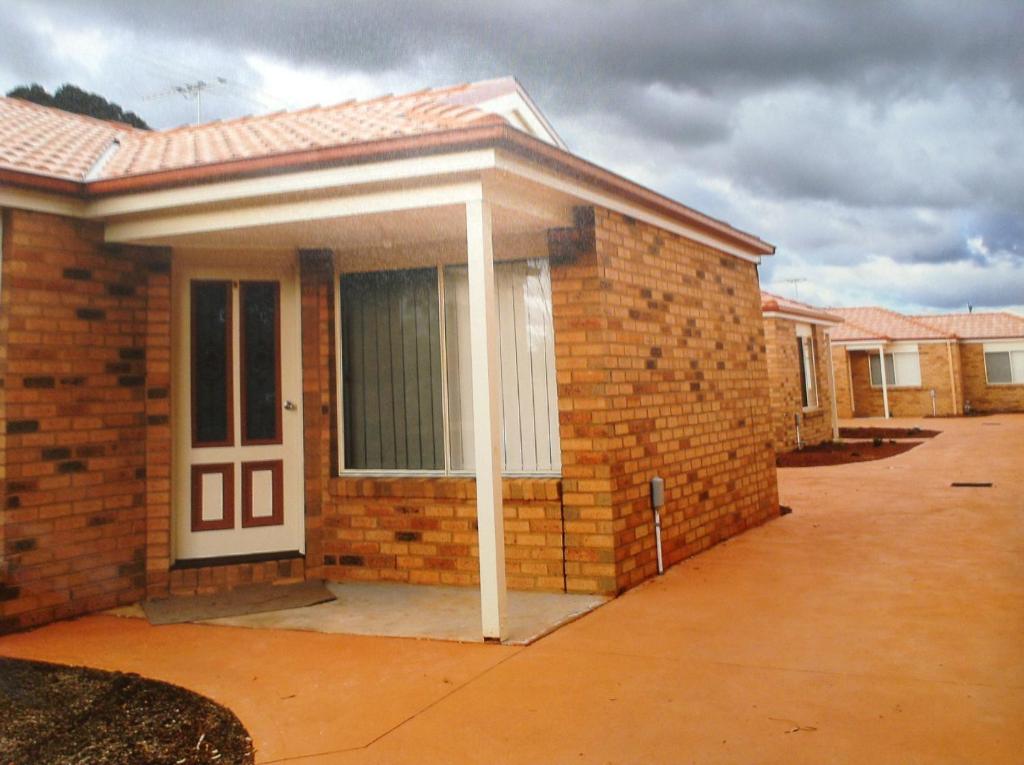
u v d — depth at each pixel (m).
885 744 3.08
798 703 3.54
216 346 6.47
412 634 4.93
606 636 4.72
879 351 28.92
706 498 7.38
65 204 5.66
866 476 12.60
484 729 3.39
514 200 5.21
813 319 18.70
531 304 6.32
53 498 5.53
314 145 5.45
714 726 3.32
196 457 6.32
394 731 3.41
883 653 4.21
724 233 7.98
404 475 6.52
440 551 6.19
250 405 6.50
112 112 17.42
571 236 5.91
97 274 5.90
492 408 4.73
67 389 5.66
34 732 3.56
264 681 4.15
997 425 22.30
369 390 6.70
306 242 6.32
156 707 3.83
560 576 5.81
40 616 5.39
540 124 10.60
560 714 3.52
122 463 5.98
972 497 9.89
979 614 4.88
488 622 4.68
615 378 5.92
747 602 5.39
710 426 7.63
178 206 5.50
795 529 8.21
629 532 5.94
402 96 8.74
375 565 6.36
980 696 3.54
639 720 3.42
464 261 6.38
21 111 8.17
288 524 6.50
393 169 4.88
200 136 7.56
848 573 6.13
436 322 6.54
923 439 18.98
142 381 6.14
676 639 4.61
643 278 6.54
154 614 5.58
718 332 8.04
